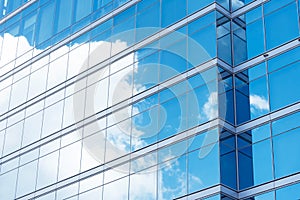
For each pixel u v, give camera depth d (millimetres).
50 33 56562
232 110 41125
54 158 50469
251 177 38906
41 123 53250
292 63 40406
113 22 50781
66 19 55594
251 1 44219
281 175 37875
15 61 59375
